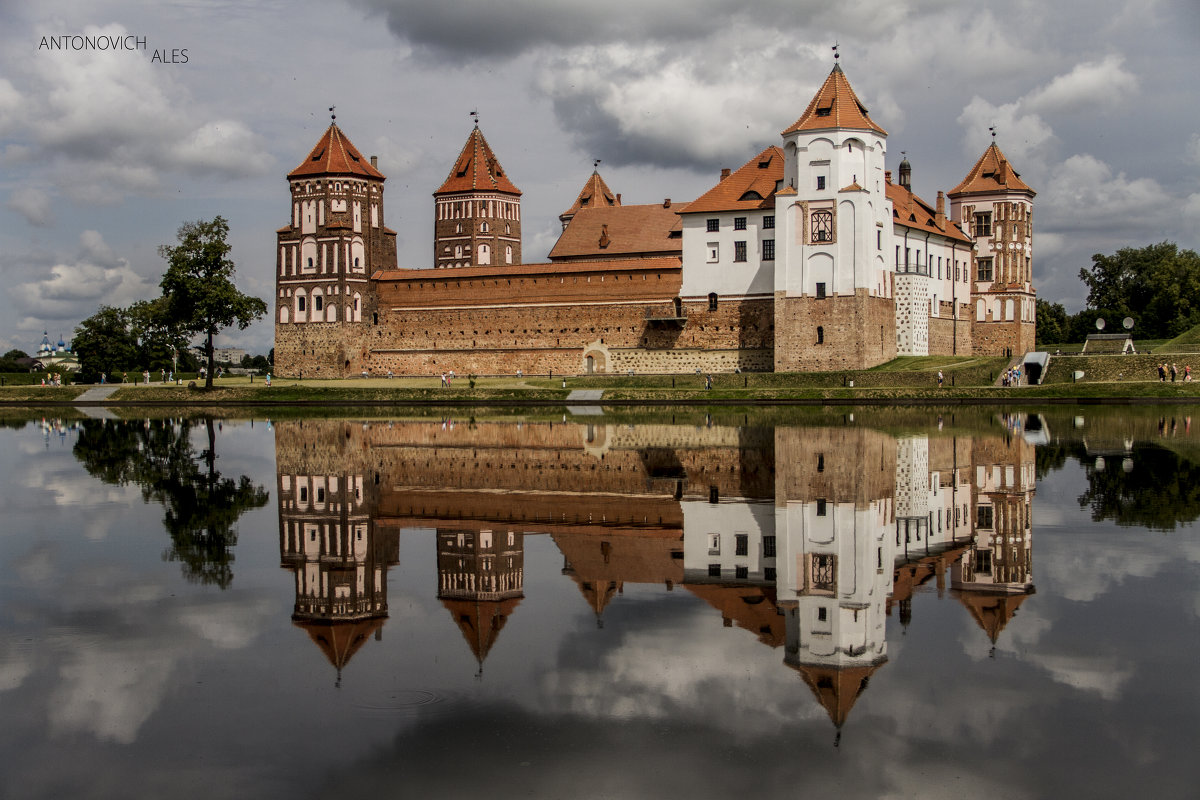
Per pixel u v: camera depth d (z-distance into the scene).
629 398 95.94
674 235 125.25
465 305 125.75
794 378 103.38
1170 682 17.11
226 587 23.89
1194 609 21.00
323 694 17.14
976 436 55.53
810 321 106.25
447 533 30.39
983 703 16.36
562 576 24.81
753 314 114.00
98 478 42.62
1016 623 20.30
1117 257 179.75
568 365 121.38
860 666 18.06
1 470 45.75
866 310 104.81
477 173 151.00
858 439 54.44
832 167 104.62
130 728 15.84
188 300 111.31
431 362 127.44
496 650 19.23
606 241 126.88
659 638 19.86
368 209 129.88
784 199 106.44
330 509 34.62
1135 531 28.88
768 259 113.25
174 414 89.88
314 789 13.94
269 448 54.88
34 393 113.06
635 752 14.80
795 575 24.42
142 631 20.45
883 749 14.84
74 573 25.22
